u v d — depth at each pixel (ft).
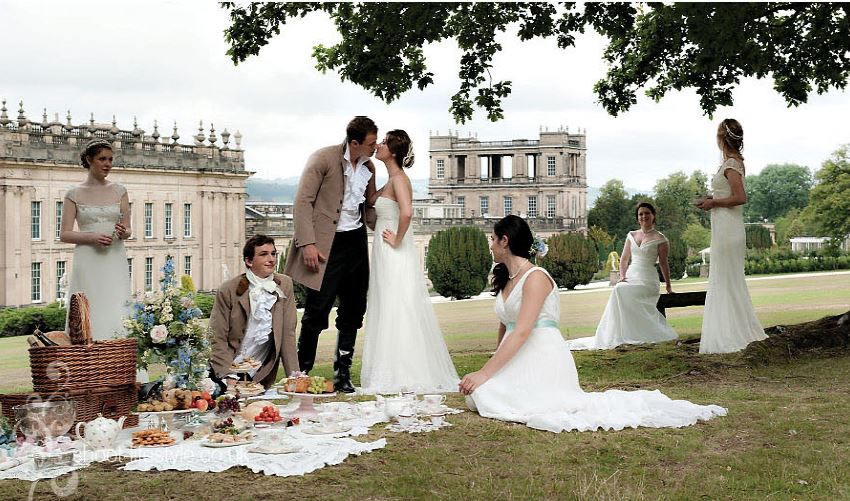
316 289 29.96
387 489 17.97
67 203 31.07
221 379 26.32
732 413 24.72
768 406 25.49
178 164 249.34
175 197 249.14
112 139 231.71
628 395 25.27
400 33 48.26
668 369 33.81
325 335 81.10
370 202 31.01
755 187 507.30
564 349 25.14
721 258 36.58
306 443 21.22
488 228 348.38
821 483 18.33
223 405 22.79
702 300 45.19
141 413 24.63
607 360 37.27
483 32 50.42
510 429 23.02
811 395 27.14
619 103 54.65
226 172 261.44
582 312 102.58
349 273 30.58
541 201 439.63
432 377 30.42
